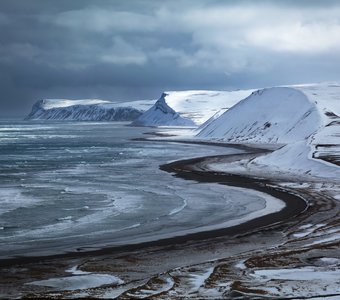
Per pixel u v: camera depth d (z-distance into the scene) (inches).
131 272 1652.3
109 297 1363.2
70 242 2118.6
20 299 1349.7
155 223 2486.5
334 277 1521.9
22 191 3408.0
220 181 3922.2
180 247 2007.9
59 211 2751.0
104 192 3383.4
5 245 2068.2
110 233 2281.0
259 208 2849.4
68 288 1476.4
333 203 2972.4
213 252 1918.1
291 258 1760.6
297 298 1317.7
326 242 2018.9
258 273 1573.6
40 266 1734.7
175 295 1364.4
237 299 1321.4
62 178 4099.4
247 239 2129.7
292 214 2672.2
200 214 2696.9
